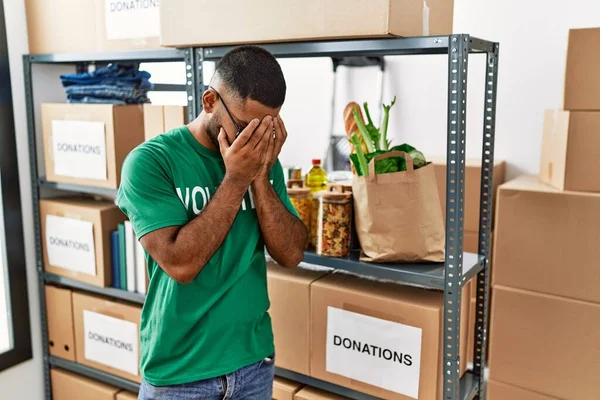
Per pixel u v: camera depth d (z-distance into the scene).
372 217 1.49
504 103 2.76
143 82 2.22
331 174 2.08
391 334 1.52
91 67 2.54
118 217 2.25
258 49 1.24
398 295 1.55
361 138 1.59
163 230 1.21
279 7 1.47
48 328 2.42
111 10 2.02
